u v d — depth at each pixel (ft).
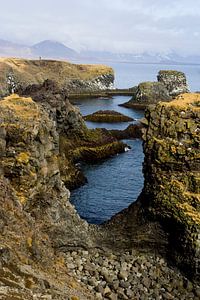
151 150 113.80
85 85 620.90
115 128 322.14
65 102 225.15
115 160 224.94
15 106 117.29
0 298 58.65
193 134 106.63
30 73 589.32
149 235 110.63
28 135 103.91
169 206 106.42
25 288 66.03
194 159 105.50
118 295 92.38
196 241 98.84
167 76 569.64
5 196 93.45
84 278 95.50
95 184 181.57
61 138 217.15
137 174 198.29
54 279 81.76
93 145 228.63
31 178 102.53
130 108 449.06
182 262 102.22
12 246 79.00
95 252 108.88
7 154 102.53
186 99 115.55
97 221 142.00
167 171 109.81
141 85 472.85
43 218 105.09
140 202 120.16
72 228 109.09
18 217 91.86
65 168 176.45
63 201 114.01
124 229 116.16
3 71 515.09
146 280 98.68
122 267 103.14
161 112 113.50
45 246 97.25
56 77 606.14
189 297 95.25
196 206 102.06
